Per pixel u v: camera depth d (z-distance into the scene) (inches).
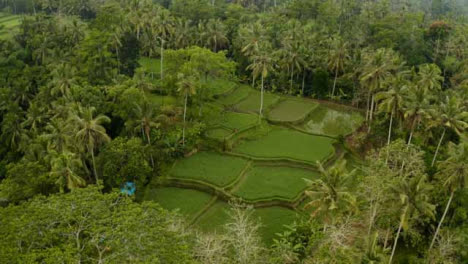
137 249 1197.1
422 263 1919.3
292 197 2412.6
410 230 2004.2
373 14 5285.4
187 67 3019.2
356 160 2965.1
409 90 2706.7
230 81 4131.4
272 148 2982.3
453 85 3841.0
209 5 5605.3
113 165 2262.6
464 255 1792.6
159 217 1360.7
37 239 1230.3
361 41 4402.1
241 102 3799.2
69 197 1337.4
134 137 2613.2
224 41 4522.6
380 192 1775.3
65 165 2091.5
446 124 2502.5
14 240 1198.9
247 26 4630.9
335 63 3804.1
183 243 1360.7
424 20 5762.8
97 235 1218.6
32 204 1326.3
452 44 4379.9
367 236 1782.7
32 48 4183.1
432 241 1943.9
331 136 3216.0
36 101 3164.4
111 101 3011.8
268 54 3526.1
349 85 3900.1
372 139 3100.4
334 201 1793.8
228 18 5295.3
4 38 4795.8
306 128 3415.4
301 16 5251.0
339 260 1566.2
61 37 4151.1
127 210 1332.4
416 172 2112.5
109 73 3440.0
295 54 3865.7
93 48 3540.8
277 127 3383.4
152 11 4392.2
